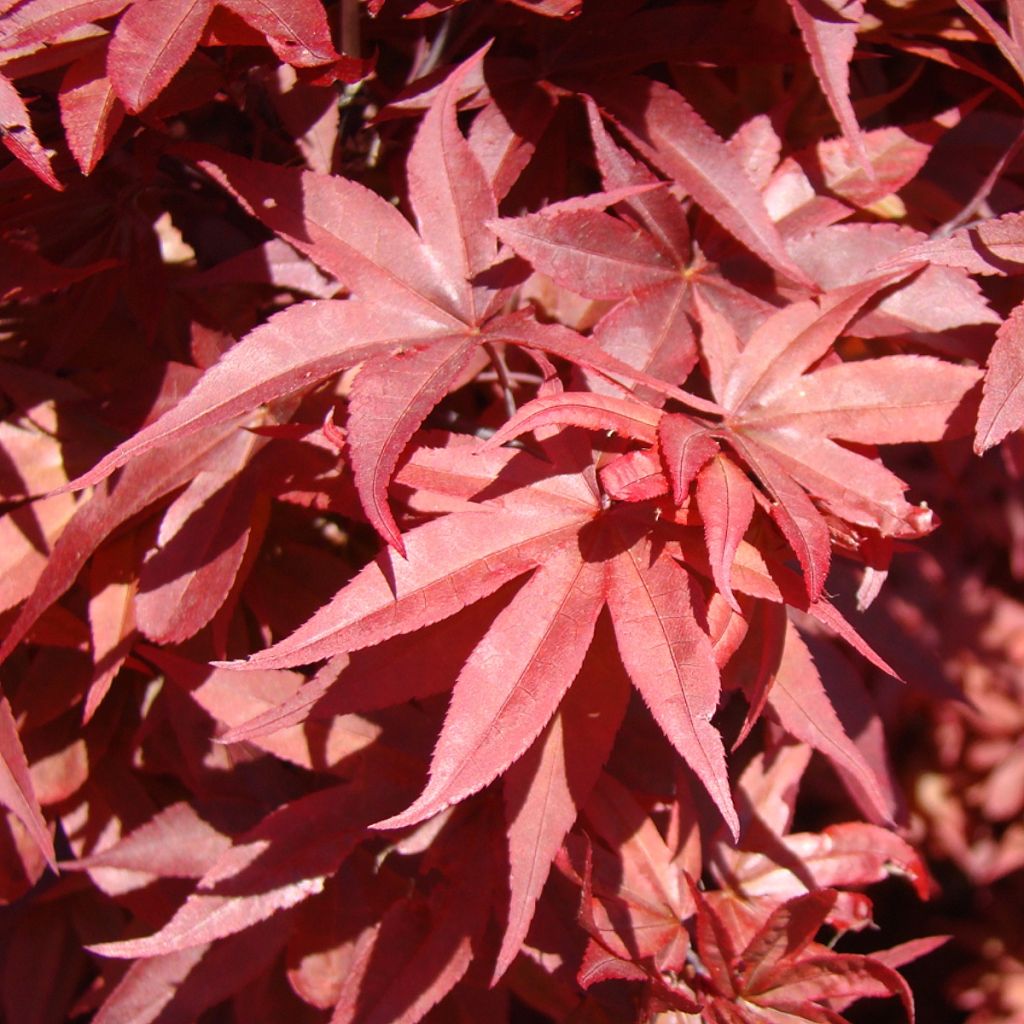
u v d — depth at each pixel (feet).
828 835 0.89
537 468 0.73
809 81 0.91
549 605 0.70
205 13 0.70
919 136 0.85
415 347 0.75
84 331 0.89
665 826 0.89
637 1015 0.79
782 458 0.76
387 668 0.73
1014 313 0.74
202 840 0.88
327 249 0.77
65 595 0.91
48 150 0.82
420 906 0.81
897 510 0.74
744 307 0.83
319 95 0.86
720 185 0.82
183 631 0.80
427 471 0.73
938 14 0.89
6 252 0.82
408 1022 0.78
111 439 0.88
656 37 0.86
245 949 0.86
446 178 0.78
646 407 0.72
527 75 0.86
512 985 0.89
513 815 0.72
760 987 0.78
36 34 0.70
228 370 0.72
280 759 0.91
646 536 0.72
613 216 0.83
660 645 0.69
